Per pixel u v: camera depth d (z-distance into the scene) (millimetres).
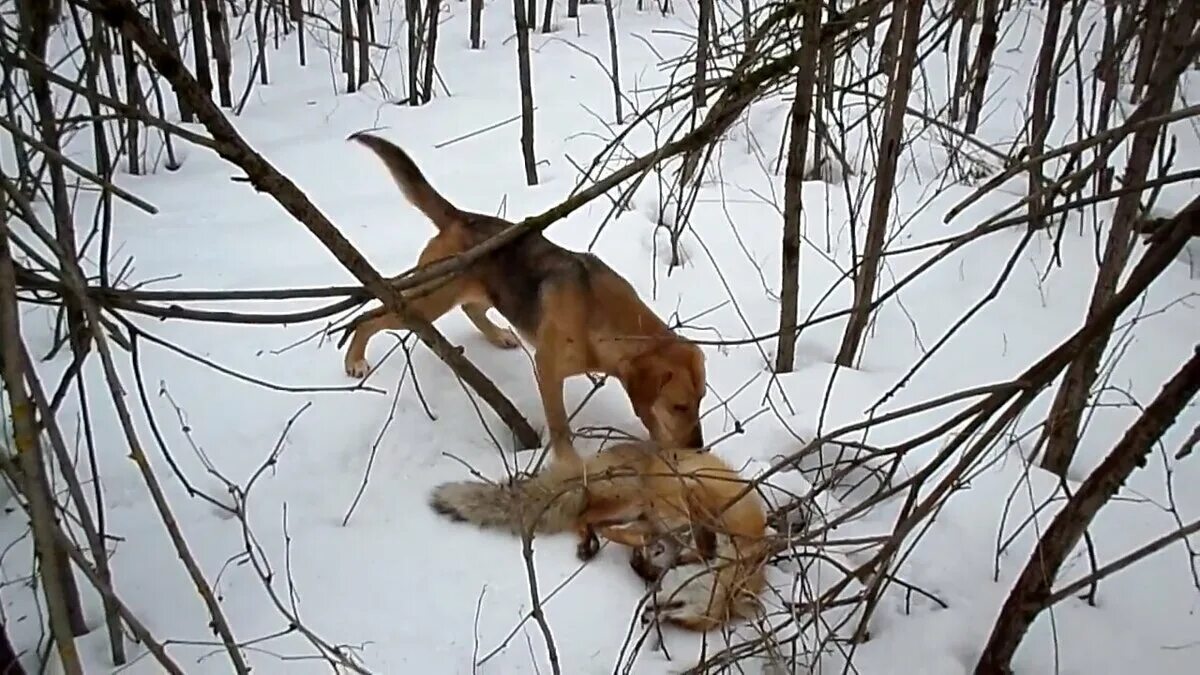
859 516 3104
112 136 6234
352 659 2707
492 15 9211
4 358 1530
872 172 5965
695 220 5383
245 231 5195
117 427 3656
